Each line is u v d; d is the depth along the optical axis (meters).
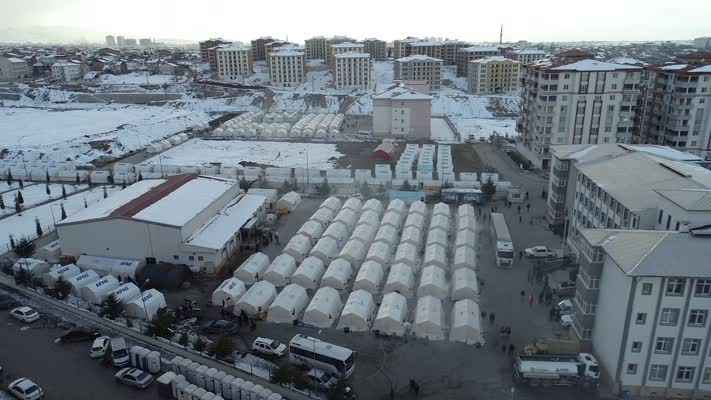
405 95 166.75
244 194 95.31
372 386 49.12
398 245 79.12
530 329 58.03
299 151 149.00
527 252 76.62
